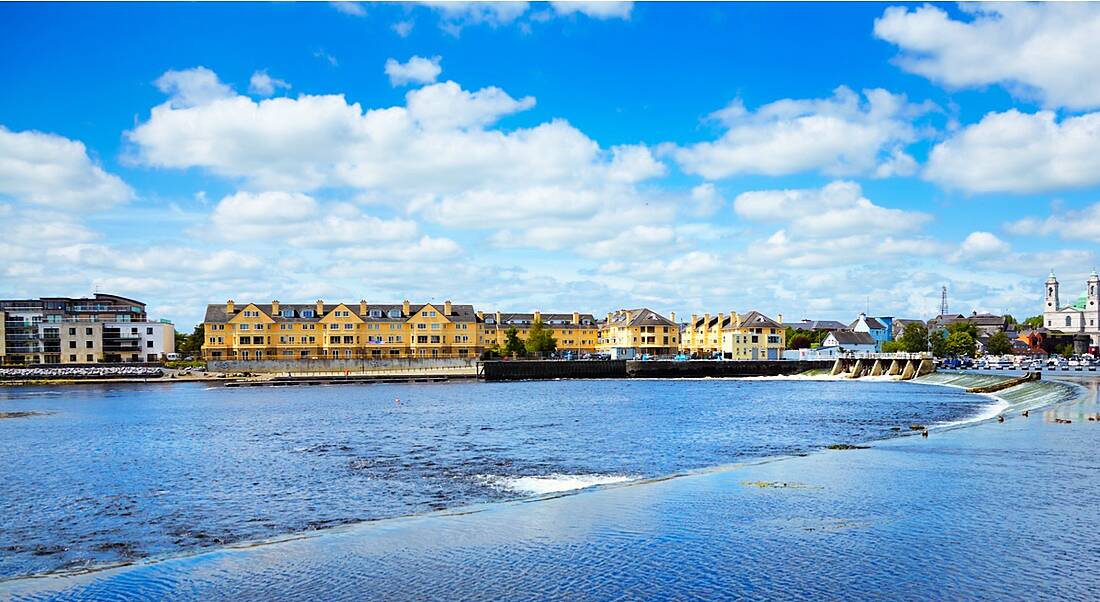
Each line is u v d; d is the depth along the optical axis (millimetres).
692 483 37438
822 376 178125
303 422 79062
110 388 141750
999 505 31422
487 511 31844
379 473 47750
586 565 23969
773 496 33875
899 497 33281
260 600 21656
